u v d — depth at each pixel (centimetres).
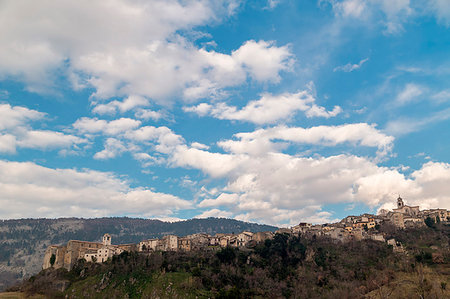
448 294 16775
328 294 19225
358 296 18262
